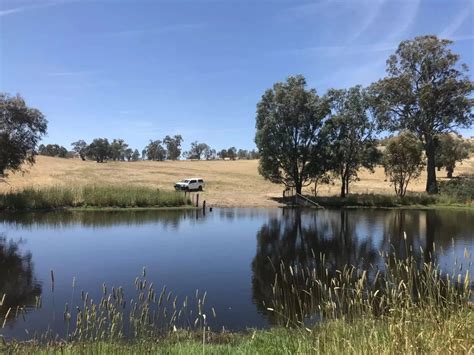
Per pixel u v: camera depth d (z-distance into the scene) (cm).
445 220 3497
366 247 2147
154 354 612
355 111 5381
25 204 3984
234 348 728
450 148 7850
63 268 1669
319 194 6000
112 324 601
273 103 5409
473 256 1758
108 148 13588
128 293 1296
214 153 17275
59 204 4112
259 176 8325
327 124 5350
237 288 1373
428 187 5803
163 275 1562
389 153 5294
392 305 609
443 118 5678
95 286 1395
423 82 5947
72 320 1038
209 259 1850
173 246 2194
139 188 4753
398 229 2881
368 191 6328
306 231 2806
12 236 2509
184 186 6162
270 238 2483
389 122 5697
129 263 1761
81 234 2611
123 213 3906
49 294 1291
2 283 1427
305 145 5428
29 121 4384
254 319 1058
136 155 16538
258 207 4869
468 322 543
